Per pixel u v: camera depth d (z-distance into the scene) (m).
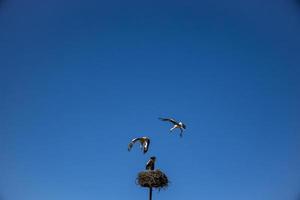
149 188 12.97
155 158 13.09
